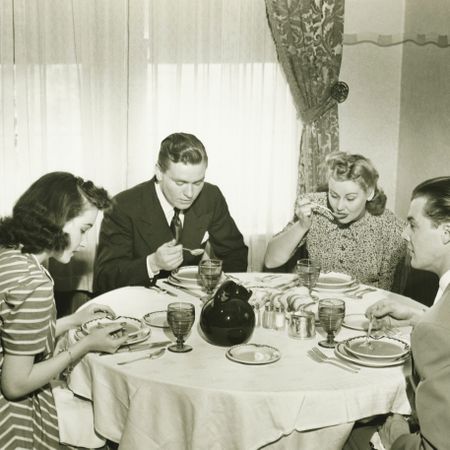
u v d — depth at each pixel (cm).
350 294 247
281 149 416
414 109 417
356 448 183
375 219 291
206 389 162
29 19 375
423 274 376
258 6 399
